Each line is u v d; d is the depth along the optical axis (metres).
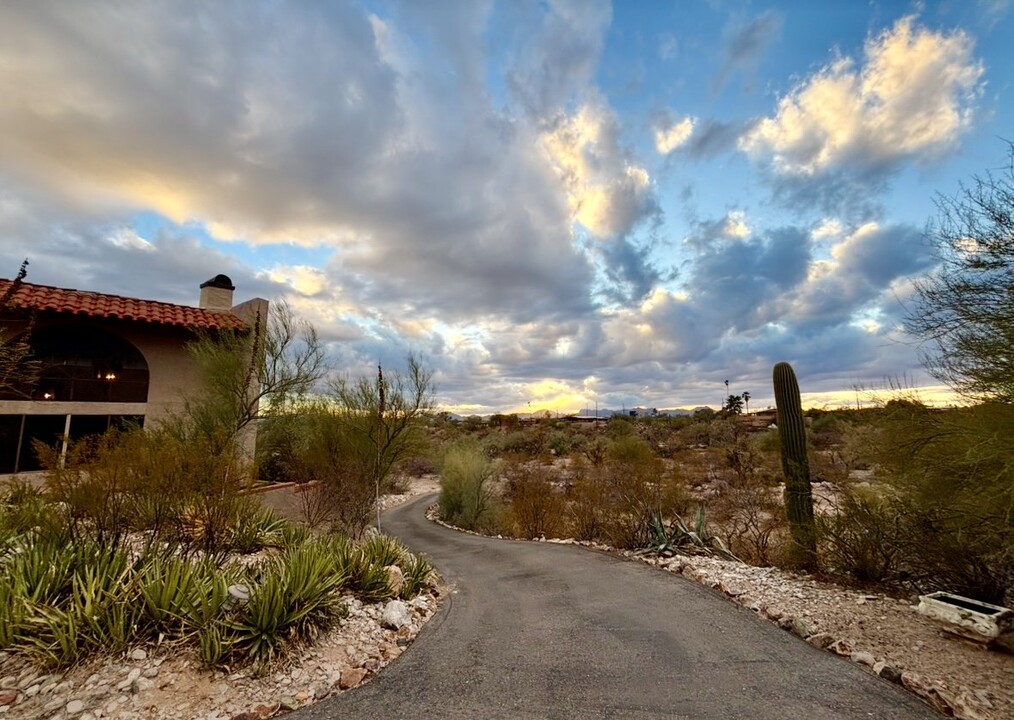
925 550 5.46
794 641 4.40
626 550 9.45
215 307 14.51
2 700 3.06
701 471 20.45
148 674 3.44
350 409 11.65
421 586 6.49
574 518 13.00
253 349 11.37
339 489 10.05
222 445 6.70
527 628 5.01
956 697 3.25
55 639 3.49
